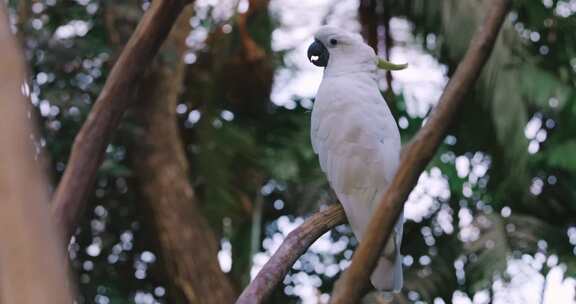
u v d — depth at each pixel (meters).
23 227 1.14
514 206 8.81
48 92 7.31
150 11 3.74
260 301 3.10
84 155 3.62
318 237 3.65
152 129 8.03
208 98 8.78
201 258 7.80
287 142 9.12
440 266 8.51
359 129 4.05
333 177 4.07
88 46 7.55
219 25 8.80
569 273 8.24
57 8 7.83
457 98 2.18
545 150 8.81
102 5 7.80
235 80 8.96
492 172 8.52
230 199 8.55
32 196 1.16
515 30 8.10
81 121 7.37
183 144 9.03
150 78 8.01
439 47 8.25
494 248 8.12
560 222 8.99
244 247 8.66
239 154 8.72
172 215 7.87
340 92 4.20
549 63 9.00
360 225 3.92
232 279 8.62
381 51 8.48
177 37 8.02
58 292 1.12
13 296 1.12
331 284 8.95
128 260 8.95
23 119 1.21
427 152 2.08
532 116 8.88
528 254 8.23
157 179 7.94
